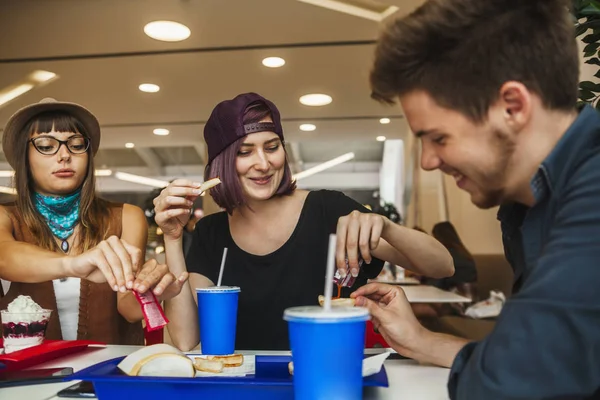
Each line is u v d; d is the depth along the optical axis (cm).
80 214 155
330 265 59
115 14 312
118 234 159
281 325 137
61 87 443
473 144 63
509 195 67
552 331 54
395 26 65
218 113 131
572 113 65
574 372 53
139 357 78
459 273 394
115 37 345
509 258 93
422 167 69
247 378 72
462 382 60
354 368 58
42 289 147
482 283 431
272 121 132
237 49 367
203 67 402
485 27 60
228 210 138
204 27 331
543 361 54
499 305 362
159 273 101
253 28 332
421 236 121
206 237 146
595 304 53
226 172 131
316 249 139
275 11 307
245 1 295
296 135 640
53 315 147
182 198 119
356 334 57
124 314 147
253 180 133
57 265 111
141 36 344
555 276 55
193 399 72
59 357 107
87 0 295
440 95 62
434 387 81
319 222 142
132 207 168
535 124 61
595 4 115
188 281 129
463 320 361
